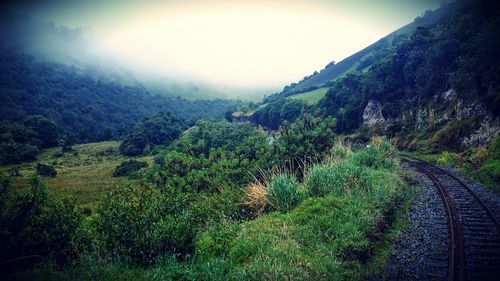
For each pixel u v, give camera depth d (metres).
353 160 18.61
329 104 84.00
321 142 20.66
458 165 23.69
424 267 7.49
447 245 8.55
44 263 6.61
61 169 77.38
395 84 59.16
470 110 34.03
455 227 9.77
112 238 7.35
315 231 8.88
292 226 8.97
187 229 8.00
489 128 29.00
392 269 7.52
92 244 7.47
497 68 31.86
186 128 121.19
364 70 117.50
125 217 7.55
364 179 13.31
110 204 7.79
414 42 56.25
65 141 117.56
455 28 46.50
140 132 105.25
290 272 6.83
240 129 39.66
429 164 25.61
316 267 7.15
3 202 7.26
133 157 95.00
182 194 10.09
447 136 34.78
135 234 7.42
